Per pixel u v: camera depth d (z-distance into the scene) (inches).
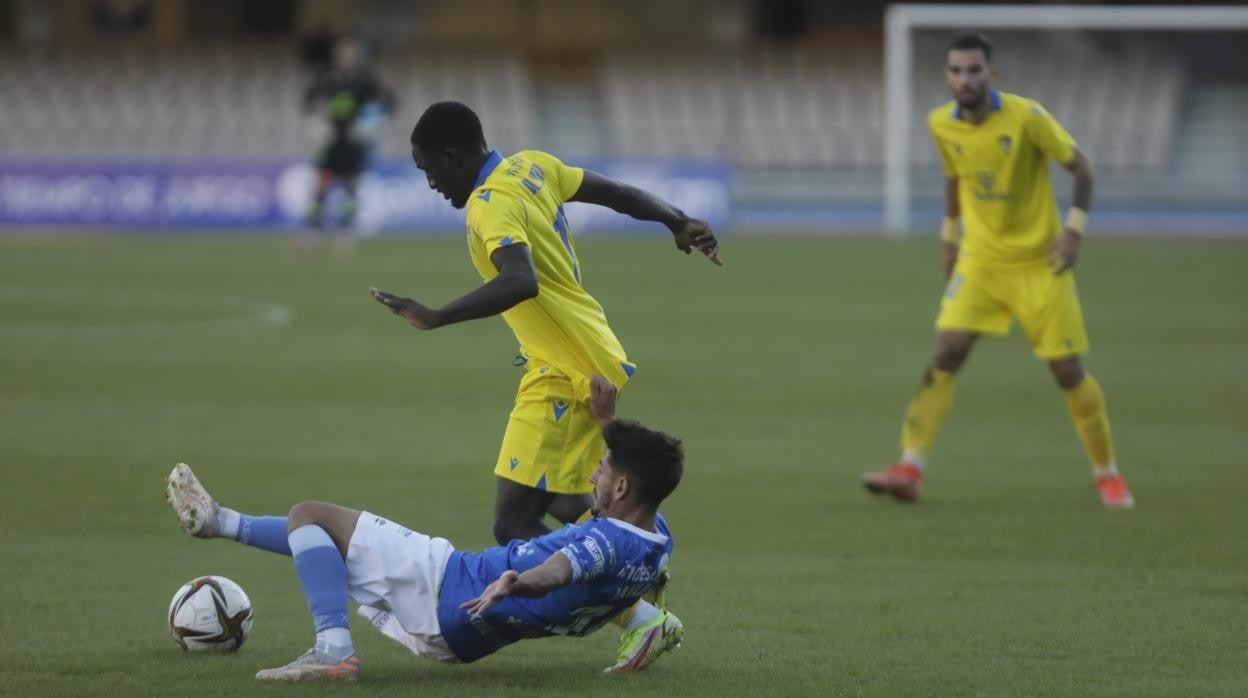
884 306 2628.0
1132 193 4901.6
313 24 5669.3
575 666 757.3
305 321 2352.4
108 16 5526.6
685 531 1079.0
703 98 5246.1
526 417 788.6
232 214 4197.8
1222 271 3233.3
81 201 4185.5
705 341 2175.2
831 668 748.6
